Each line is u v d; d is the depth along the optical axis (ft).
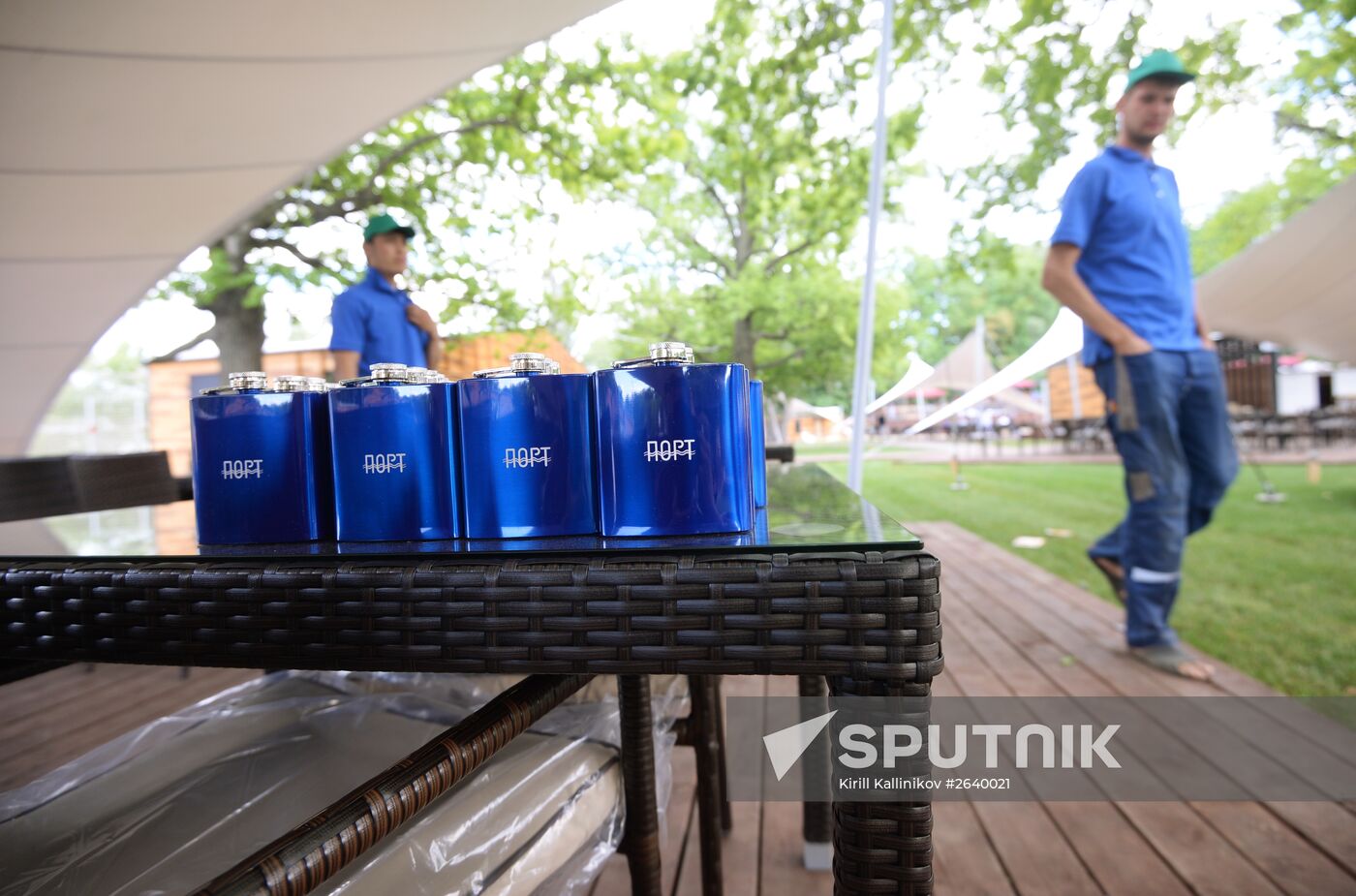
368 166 22.11
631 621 1.39
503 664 1.43
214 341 21.95
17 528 2.40
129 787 2.06
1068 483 24.59
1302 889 3.85
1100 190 7.00
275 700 2.73
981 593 10.68
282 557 1.60
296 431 1.81
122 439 37.63
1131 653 7.50
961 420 33.71
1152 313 7.07
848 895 1.35
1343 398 33.60
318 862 1.14
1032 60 24.36
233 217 9.73
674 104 23.84
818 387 28.12
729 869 4.16
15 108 6.94
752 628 1.35
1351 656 7.39
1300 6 21.59
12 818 1.91
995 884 3.97
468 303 23.88
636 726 2.40
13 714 6.40
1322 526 14.46
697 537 1.60
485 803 1.91
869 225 8.66
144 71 6.90
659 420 1.60
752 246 28.50
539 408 1.65
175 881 1.61
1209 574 11.55
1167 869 4.06
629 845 2.44
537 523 1.65
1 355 10.17
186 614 1.56
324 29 7.01
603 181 23.71
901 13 22.72
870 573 1.32
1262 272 14.57
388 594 1.47
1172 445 7.11
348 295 7.32
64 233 8.75
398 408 1.70
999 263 28.25
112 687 7.08
